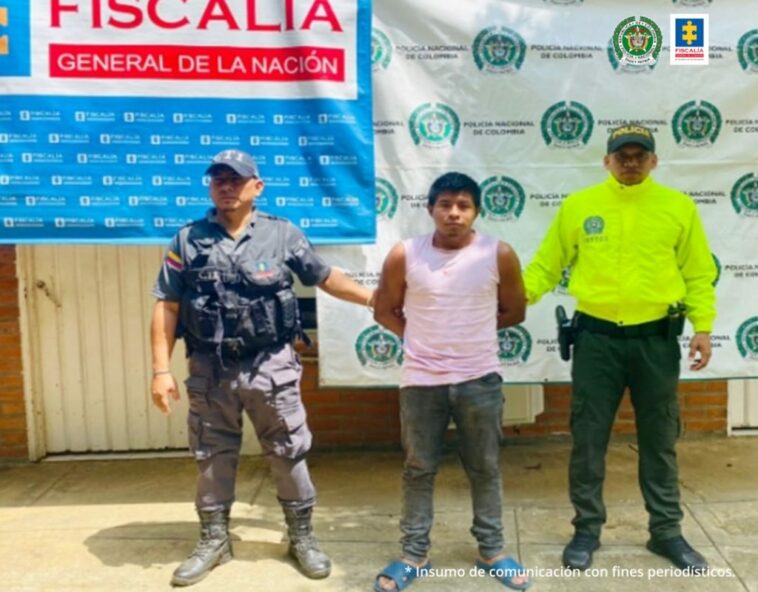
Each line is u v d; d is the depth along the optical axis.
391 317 3.41
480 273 3.17
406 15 3.98
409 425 3.27
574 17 4.03
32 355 4.97
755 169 4.08
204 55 3.89
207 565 3.41
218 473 3.43
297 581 3.38
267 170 3.96
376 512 4.12
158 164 3.92
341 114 3.95
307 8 3.90
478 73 4.02
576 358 3.47
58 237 3.92
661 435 3.42
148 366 5.06
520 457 4.89
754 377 4.15
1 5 3.81
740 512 4.00
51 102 3.86
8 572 3.49
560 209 3.52
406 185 4.05
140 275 5.00
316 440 5.05
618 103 4.04
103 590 3.33
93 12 3.84
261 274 3.23
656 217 3.31
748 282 4.12
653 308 3.33
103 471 4.86
